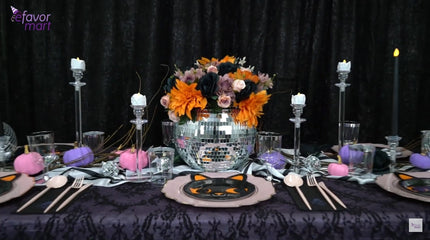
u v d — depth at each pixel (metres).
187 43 1.78
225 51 1.84
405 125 1.90
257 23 1.80
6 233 0.56
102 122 1.81
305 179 0.82
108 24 1.75
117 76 1.81
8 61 1.76
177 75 0.96
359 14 1.85
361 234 0.59
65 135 1.84
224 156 0.89
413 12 1.82
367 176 0.83
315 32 1.82
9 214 0.58
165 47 1.85
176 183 0.74
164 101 0.91
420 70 1.88
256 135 1.00
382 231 0.59
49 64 1.78
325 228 0.58
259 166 0.94
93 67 1.78
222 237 0.58
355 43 1.86
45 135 0.88
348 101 1.88
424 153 0.95
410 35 1.84
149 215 0.59
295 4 1.80
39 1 1.73
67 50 1.77
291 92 1.86
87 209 0.61
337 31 1.80
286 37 1.82
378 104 1.91
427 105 1.90
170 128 1.17
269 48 1.86
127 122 1.85
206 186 0.71
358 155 0.85
